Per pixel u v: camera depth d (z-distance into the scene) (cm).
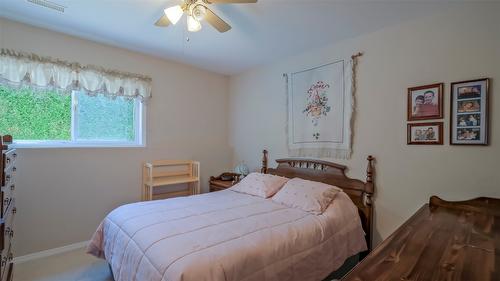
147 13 215
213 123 393
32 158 240
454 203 191
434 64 210
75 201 265
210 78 390
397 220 231
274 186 274
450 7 199
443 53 205
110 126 297
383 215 240
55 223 253
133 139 316
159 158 331
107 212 287
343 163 270
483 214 176
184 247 141
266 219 194
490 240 130
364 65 254
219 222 184
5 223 153
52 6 204
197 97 372
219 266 129
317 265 176
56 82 249
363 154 255
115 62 291
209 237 156
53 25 238
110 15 218
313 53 298
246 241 153
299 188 246
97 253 206
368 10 206
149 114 321
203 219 189
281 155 336
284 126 332
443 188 204
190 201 242
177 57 326
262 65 359
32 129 246
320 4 198
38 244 244
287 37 262
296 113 316
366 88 253
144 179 315
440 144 206
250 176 305
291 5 199
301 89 311
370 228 244
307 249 172
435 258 109
